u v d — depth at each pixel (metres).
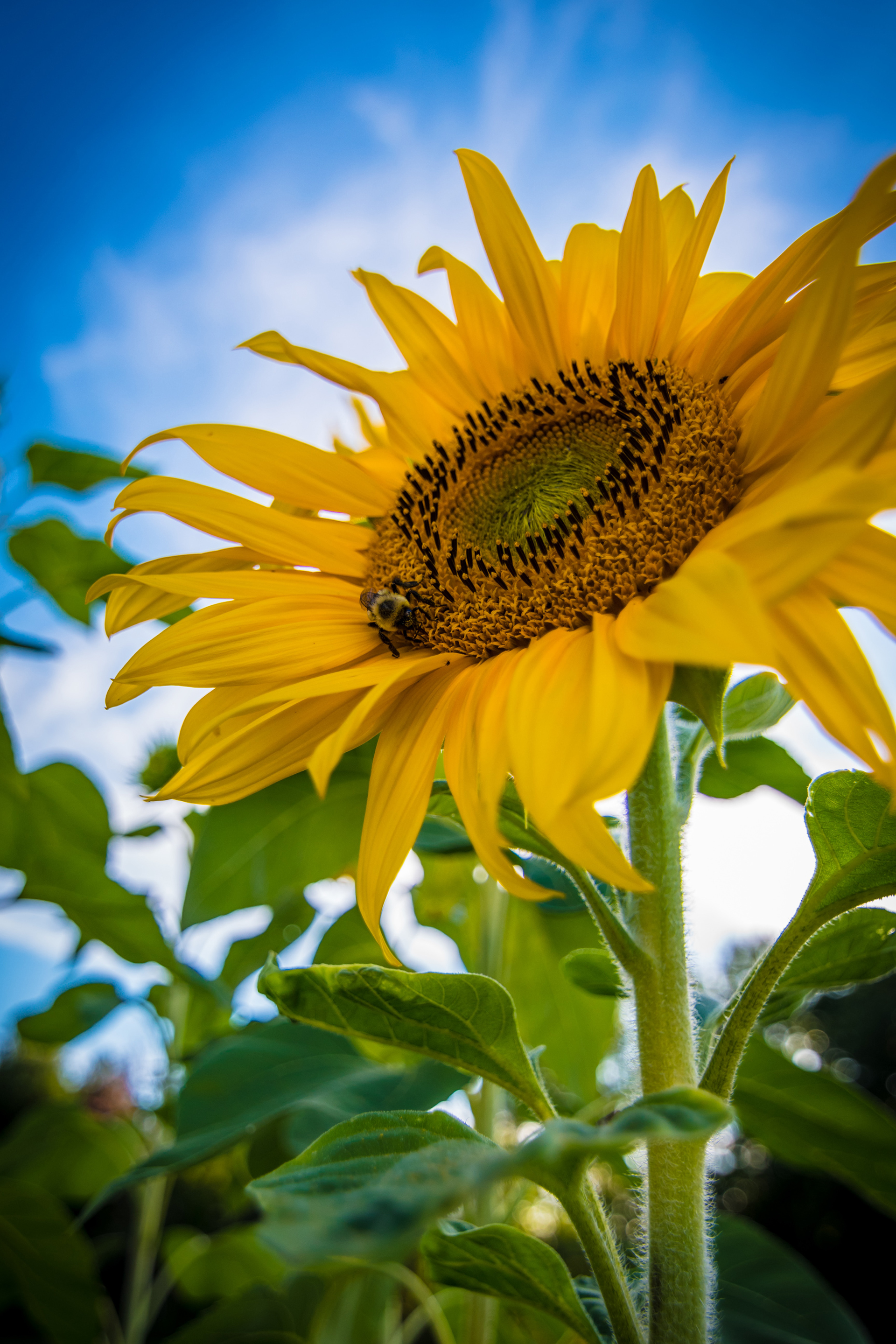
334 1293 0.44
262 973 0.17
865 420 0.14
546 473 0.23
